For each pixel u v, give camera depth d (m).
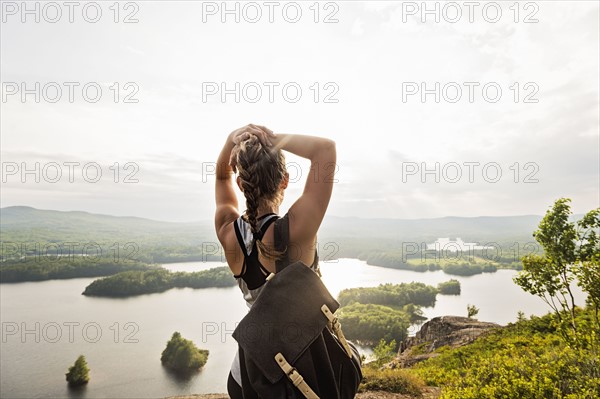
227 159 1.42
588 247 7.90
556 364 5.10
